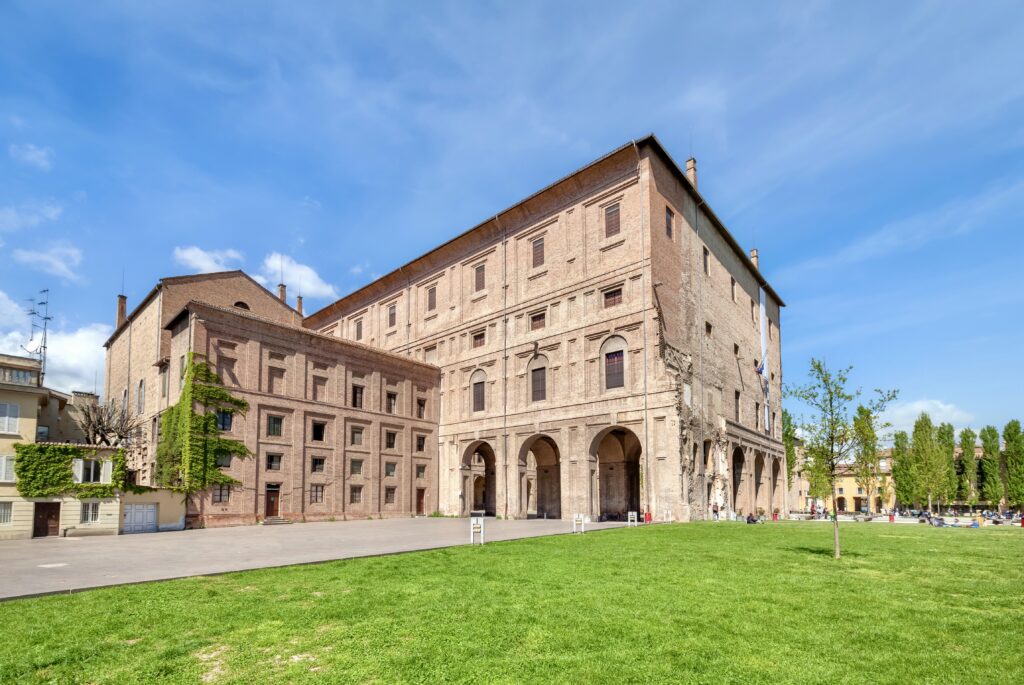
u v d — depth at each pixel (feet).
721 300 169.48
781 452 211.20
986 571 50.85
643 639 30.55
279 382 143.64
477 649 29.07
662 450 124.47
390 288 209.56
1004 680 24.91
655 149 139.44
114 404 162.20
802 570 51.42
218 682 25.50
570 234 150.92
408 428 172.55
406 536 93.45
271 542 84.74
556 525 119.03
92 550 77.36
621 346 135.44
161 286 167.53
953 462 266.77
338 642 30.55
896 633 31.48
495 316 167.12
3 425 111.04
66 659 28.48
